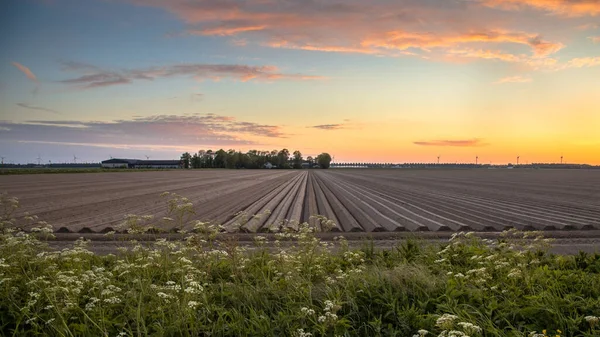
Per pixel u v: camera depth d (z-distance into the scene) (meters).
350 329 6.37
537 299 6.75
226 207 26.28
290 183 56.22
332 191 41.69
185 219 20.33
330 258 9.84
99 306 6.30
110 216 21.86
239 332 6.09
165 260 8.63
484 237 16.05
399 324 6.38
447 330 5.29
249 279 8.27
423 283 7.57
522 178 80.69
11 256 7.98
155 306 6.68
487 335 6.02
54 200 29.94
